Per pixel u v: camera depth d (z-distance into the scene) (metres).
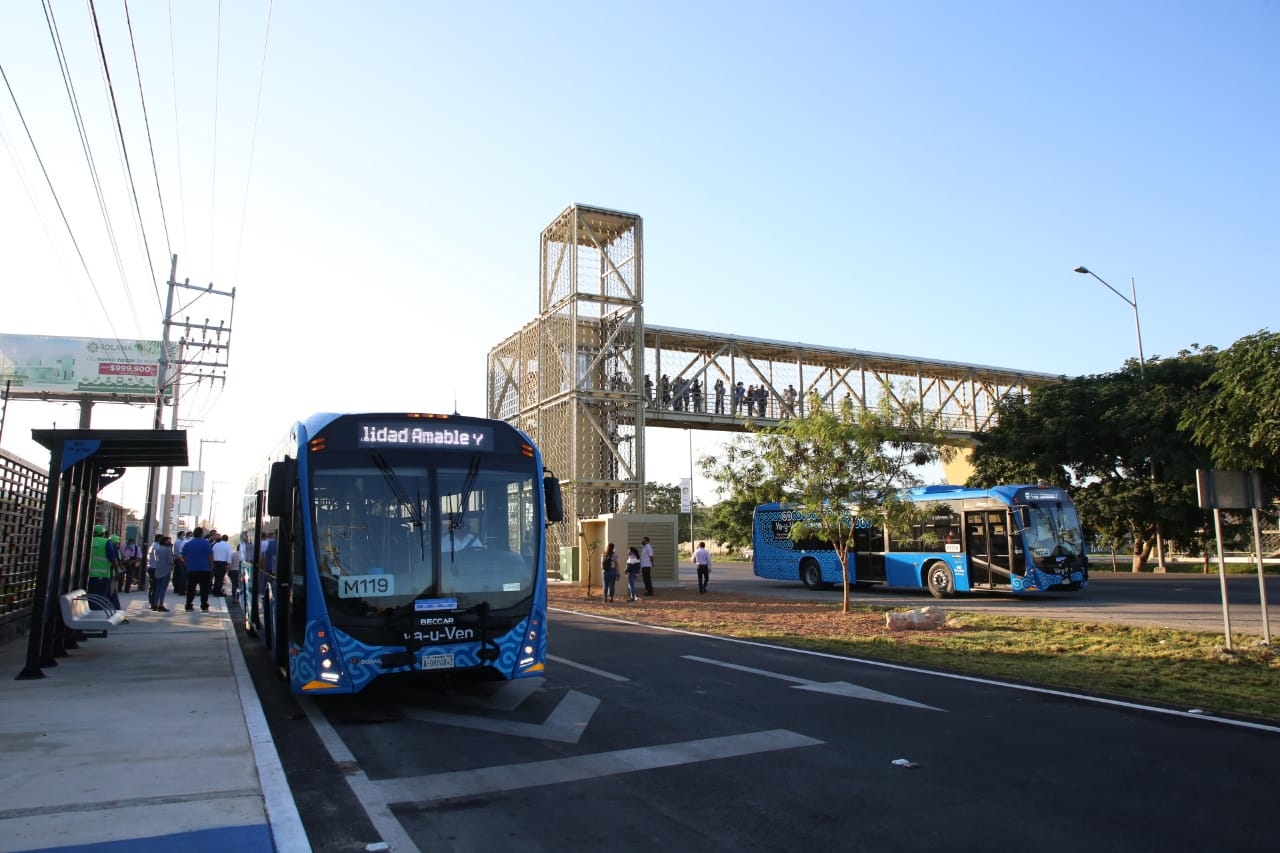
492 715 8.88
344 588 8.45
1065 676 11.07
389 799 6.06
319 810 5.83
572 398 28.44
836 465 19.38
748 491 20.30
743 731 8.05
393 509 8.87
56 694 9.27
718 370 36.91
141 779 6.01
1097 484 38.47
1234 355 12.45
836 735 7.88
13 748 6.88
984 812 5.67
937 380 41.66
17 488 13.99
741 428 36.91
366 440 9.14
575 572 28.25
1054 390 38.62
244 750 6.83
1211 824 5.40
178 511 43.94
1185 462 33.38
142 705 8.66
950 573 25.34
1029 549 23.72
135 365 49.34
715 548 89.19
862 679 10.94
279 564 10.66
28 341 48.75
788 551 31.53
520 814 5.72
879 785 6.29
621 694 9.95
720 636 15.69
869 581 28.11
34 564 15.36
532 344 32.25
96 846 4.72
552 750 7.41
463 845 5.16
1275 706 9.07
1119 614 19.05
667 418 34.53
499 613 8.90
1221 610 19.67
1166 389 34.94
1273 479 14.66
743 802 5.93
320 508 8.72
